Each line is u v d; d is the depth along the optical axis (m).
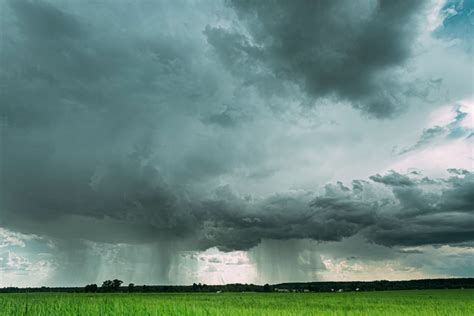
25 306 20.88
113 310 21.66
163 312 22.58
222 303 41.94
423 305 42.91
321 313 28.42
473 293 94.81
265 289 151.25
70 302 23.66
